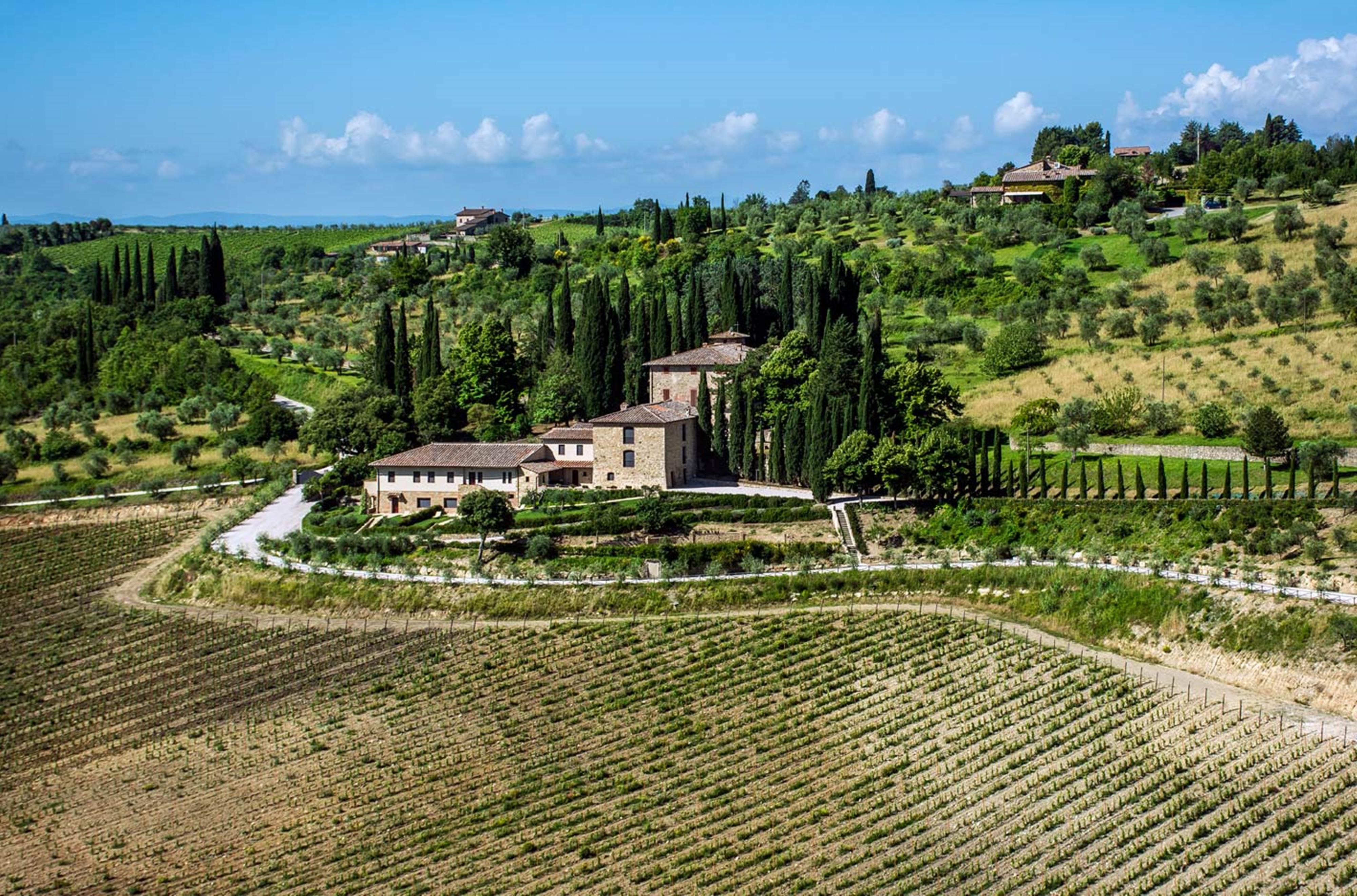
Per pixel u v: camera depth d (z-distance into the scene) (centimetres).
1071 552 12912
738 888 8581
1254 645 10850
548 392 18362
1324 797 8769
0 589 16425
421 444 18338
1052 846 8650
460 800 10250
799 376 16612
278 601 14638
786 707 11088
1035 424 16225
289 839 10012
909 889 8331
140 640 14288
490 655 12756
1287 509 12444
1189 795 9031
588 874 8969
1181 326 19275
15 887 9800
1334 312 18462
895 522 14288
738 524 14600
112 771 11556
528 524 14888
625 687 11762
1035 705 10600
